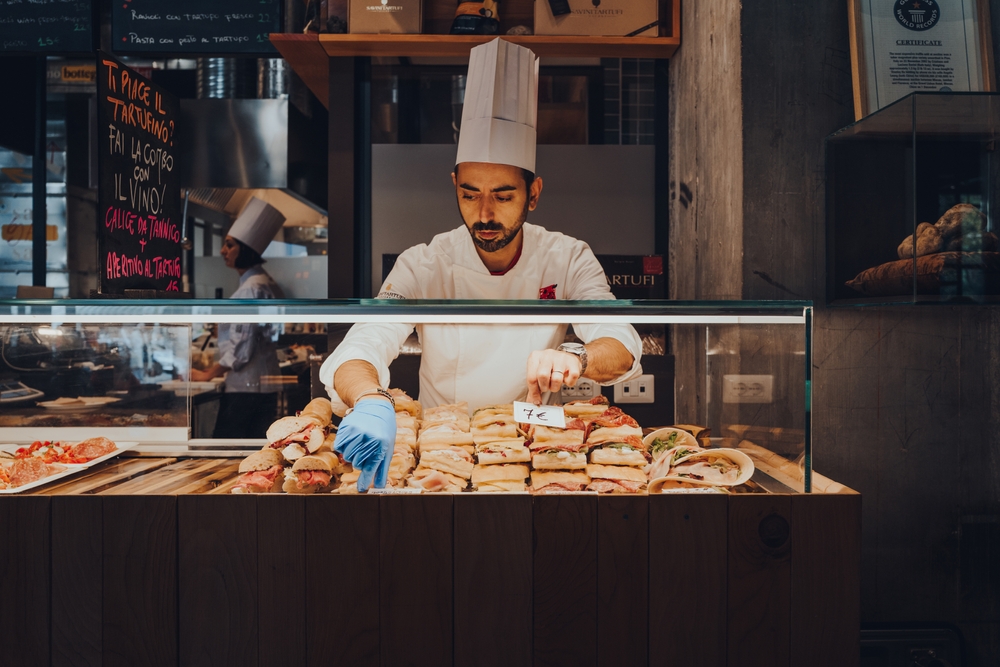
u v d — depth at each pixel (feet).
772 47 5.72
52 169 11.43
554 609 3.63
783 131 5.74
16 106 9.83
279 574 3.59
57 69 11.26
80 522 3.56
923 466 5.80
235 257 10.91
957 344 5.79
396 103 7.88
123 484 3.91
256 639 3.61
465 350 4.20
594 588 3.63
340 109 7.65
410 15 7.16
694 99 6.92
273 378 9.51
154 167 6.72
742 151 5.71
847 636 3.66
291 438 3.88
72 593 3.57
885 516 5.80
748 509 3.64
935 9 5.54
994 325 5.76
